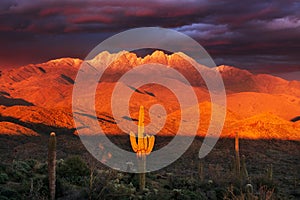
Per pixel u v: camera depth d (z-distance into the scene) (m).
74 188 14.66
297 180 29.11
